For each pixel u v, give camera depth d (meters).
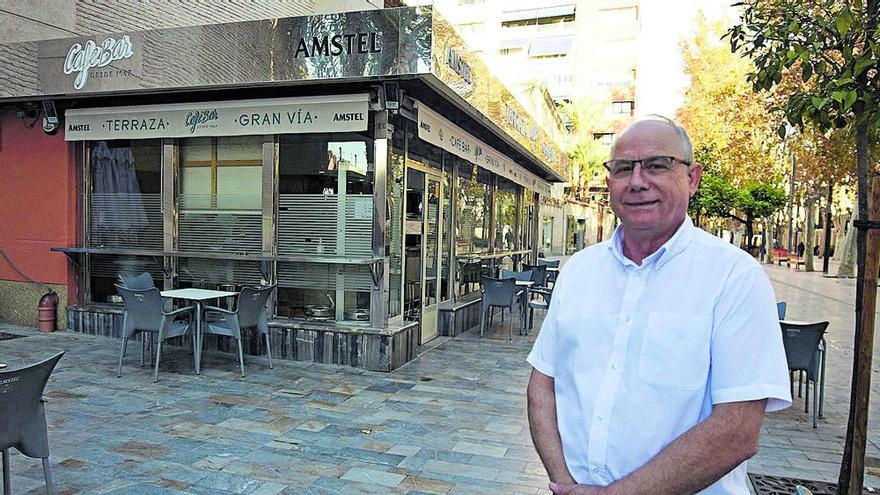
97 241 8.14
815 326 5.26
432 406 5.46
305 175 7.06
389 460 4.19
